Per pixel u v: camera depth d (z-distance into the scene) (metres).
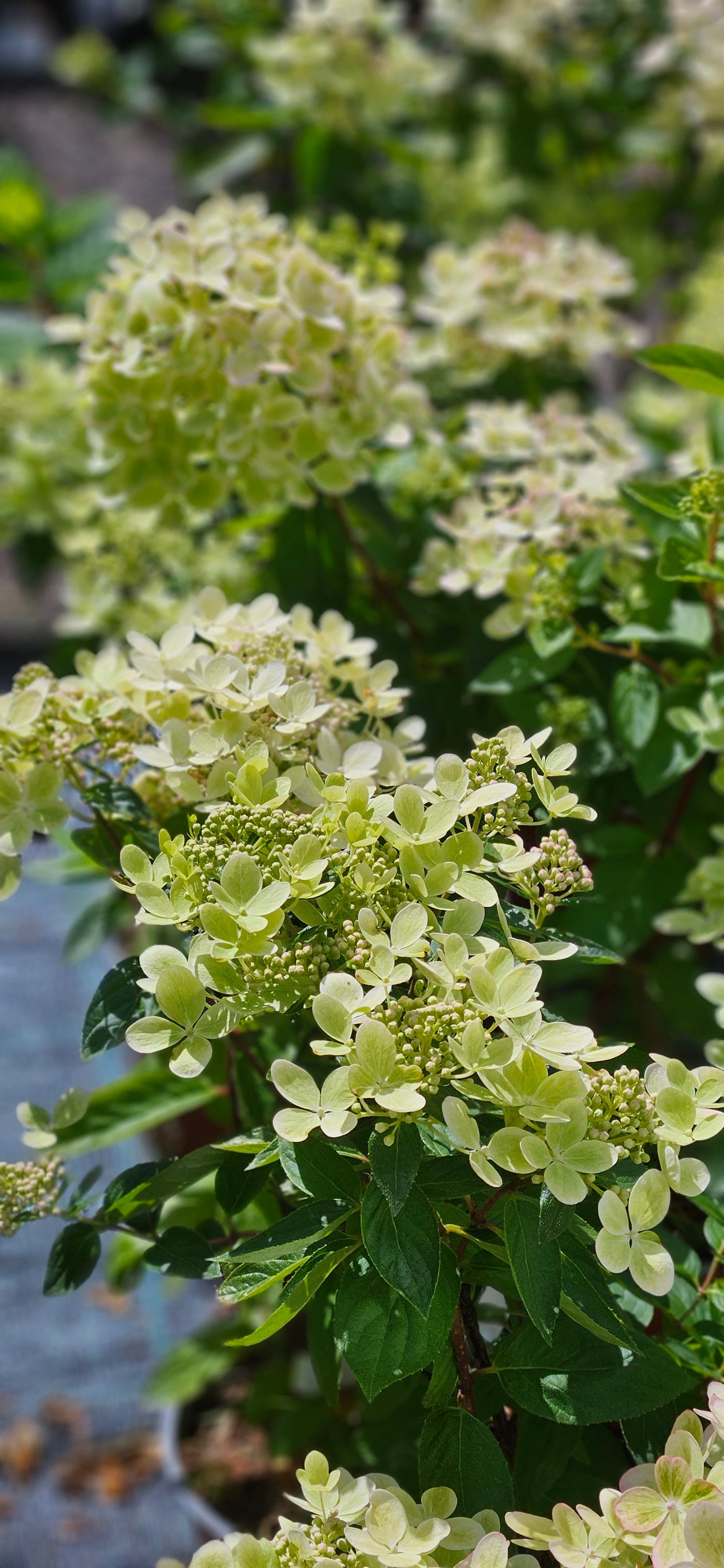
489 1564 1.03
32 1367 1.99
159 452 1.37
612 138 3.25
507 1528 1.08
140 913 1.09
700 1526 1.01
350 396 1.38
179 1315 2.08
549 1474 1.13
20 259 2.44
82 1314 2.08
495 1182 1.03
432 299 1.89
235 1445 1.51
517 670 1.35
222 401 1.34
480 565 1.36
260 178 3.08
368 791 1.11
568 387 2.04
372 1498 1.05
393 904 1.09
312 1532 1.06
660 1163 1.08
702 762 1.42
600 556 1.33
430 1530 1.04
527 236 1.79
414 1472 1.25
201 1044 1.07
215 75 3.15
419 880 1.08
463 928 1.08
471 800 1.09
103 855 1.19
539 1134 1.05
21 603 3.77
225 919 1.07
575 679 1.41
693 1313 1.17
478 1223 1.09
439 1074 1.05
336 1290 1.18
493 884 1.16
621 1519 1.03
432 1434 1.09
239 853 1.08
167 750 1.15
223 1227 1.24
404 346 1.44
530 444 1.49
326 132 2.46
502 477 1.45
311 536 1.47
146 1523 1.79
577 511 1.38
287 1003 1.08
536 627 1.34
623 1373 1.10
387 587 1.56
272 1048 1.24
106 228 2.56
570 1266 1.07
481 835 1.11
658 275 3.32
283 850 1.09
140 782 1.23
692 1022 1.44
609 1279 1.15
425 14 3.65
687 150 3.19
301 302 1.32
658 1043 1.51
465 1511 1.08
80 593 1.73
